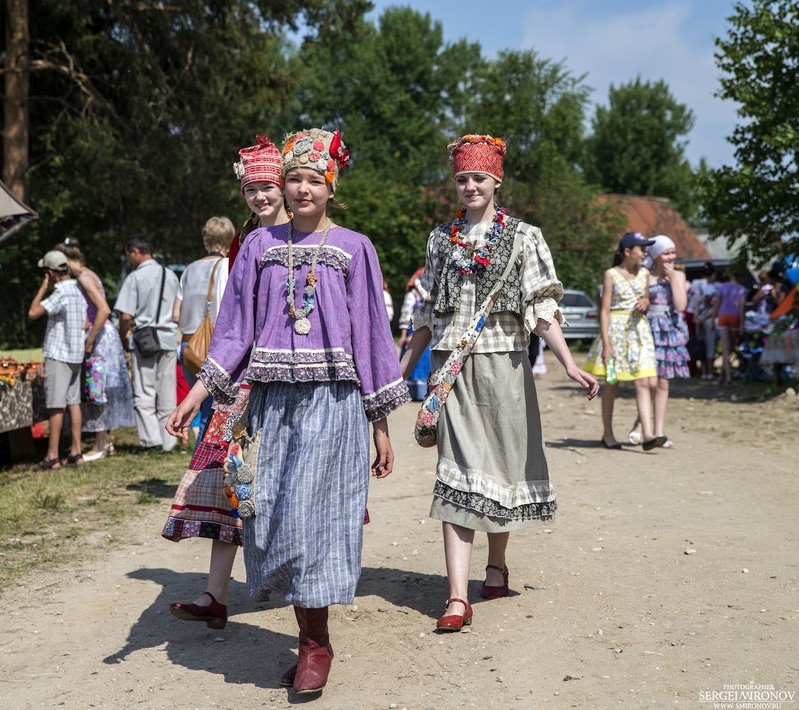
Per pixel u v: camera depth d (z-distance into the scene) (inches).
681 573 187.0
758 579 181.8
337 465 130.9
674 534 217.8
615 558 199.2
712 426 411.8
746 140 503.2
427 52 2098.9
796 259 503.5
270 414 132.1
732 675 135.6
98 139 770.2
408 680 137.9
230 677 141.6
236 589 187.6
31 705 132.9
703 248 1652.3
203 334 224.8
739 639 149.8
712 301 657.0
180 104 852.6
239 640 157.6
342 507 131.1
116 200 790.5
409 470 312.8
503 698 130.2
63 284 313.3
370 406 135.2
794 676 134.6
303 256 133.2
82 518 246.2
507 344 163.8
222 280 225.3
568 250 1204.5
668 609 165.6
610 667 140.1
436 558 206.2
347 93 2038.6
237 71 887.1
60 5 746.8
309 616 133.0
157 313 340.2
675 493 265.0
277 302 132.5
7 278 839.7
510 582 185.0
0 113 828.6
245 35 854.5
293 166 133.6
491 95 1233.4
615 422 435.5
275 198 166.4
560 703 127.7
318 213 135.8
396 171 1742.1
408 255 1309.1
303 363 130.5
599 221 1220.5
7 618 170.2
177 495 155.5
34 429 377.7
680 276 345.1
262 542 130.2
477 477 160.4
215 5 840.9
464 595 160.6
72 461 323.0
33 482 291.3
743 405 492.7
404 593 180.9
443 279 165.6
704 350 663.8
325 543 128.9
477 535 223.6
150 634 161.5
